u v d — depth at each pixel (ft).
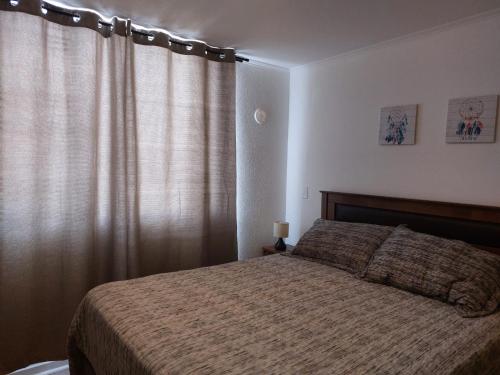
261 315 5.38
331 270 7.82
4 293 7.11
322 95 10.97
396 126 8.95
